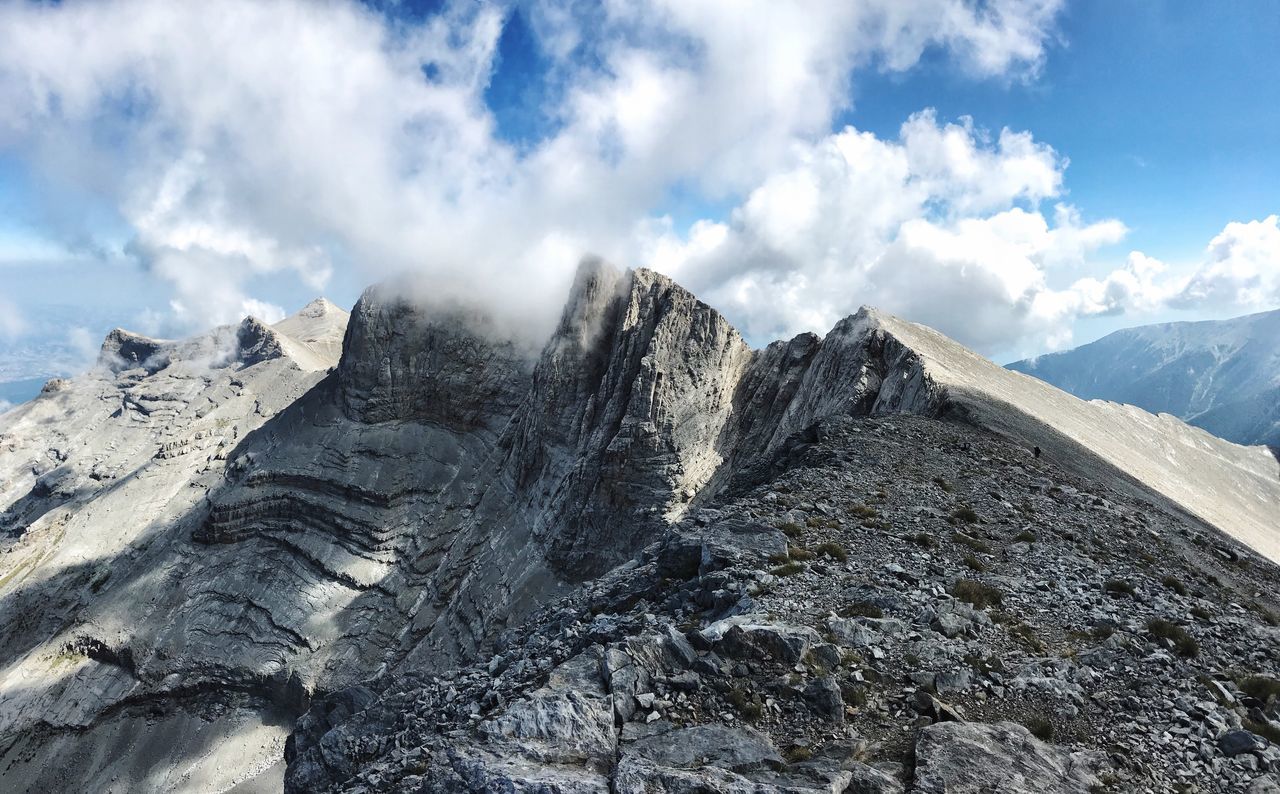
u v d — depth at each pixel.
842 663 19.91
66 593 196.88
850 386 96.44
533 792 15.20
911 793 14.72
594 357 165.00
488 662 29.67
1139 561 31.91
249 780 128.25
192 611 168.12
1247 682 19.92
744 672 19.47
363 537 174.12
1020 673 19.98
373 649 152.62
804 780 15.20
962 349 122.19
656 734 17.27
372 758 25.77
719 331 140.38
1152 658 21.23
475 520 170.62
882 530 31.77
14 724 152.75
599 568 130.75
